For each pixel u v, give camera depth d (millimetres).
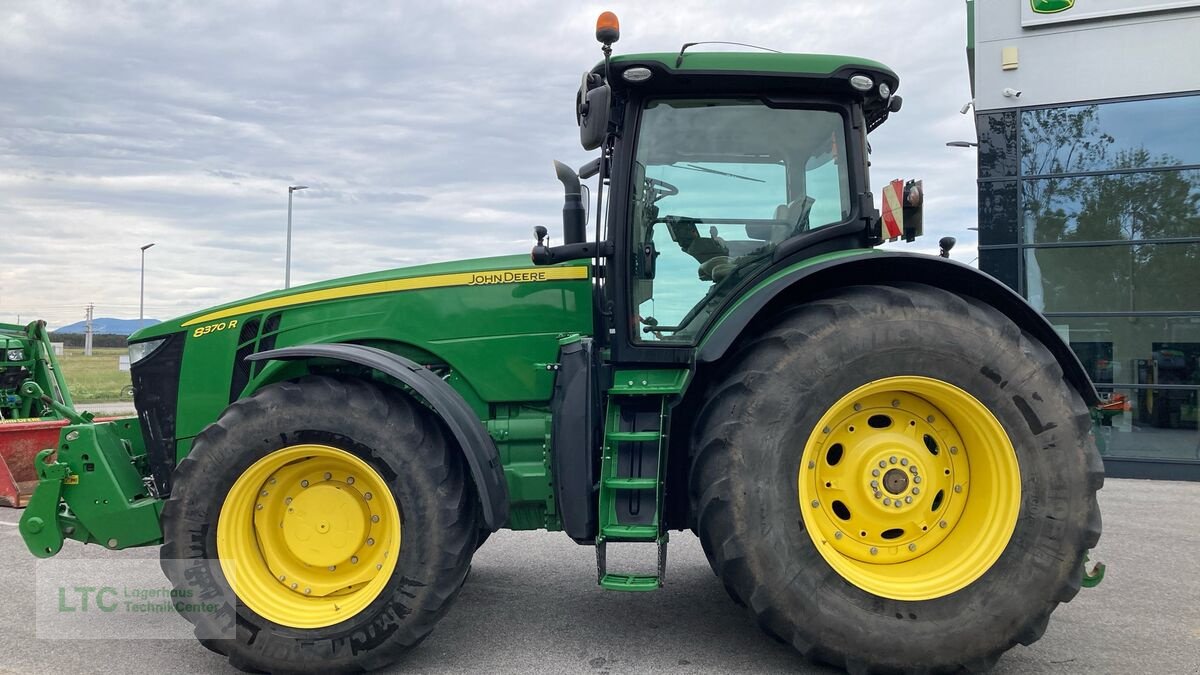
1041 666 3018
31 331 6750
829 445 2963
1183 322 8945
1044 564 2777
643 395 3080
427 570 2873
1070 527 2787
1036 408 2820
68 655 3162
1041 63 9391
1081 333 9375
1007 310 3090
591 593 4004
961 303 2883
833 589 2783
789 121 3314
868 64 3203
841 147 3334
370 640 2865
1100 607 3758
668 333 3270
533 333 3506
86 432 3283
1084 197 9320
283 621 2904
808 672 2961
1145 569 4477
